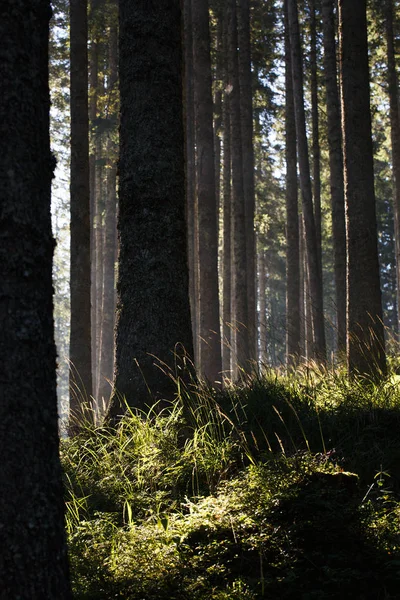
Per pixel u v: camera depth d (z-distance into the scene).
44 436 2.98
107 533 4.86
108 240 27.19
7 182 2.98
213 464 5.70
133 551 4.36
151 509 5.18
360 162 9.29
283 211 39.25
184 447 6.09
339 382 7.91
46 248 3.10
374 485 5.46
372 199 9.30
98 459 6.37
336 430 6.39
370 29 26.45
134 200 7.29
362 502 4.93
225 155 25.45
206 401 6.50
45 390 3.02
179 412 6.36
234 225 19.08
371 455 5.91
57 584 2.93
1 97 3.02
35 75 3.12
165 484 5.70
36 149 3.09
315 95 26.67
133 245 7.26
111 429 6.90
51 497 2.97
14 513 2.85
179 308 7.22
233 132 19.78
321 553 4.30
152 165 7.27
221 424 6.39
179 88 7.54
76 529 5.03
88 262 12.62
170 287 7.19
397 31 28.06
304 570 4.19
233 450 6.01
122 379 7.13
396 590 3.91
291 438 5.89
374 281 9.15
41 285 3.06
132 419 6.43
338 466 5.48
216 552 4.32
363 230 9.22
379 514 4.82
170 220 7.28
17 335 2.94
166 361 7.06
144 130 7.31
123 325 7.23
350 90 9.36
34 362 2.98
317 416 6.46
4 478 2.86
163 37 7.43
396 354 10.60
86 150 12.98
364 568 4.14
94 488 5.80
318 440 6.25
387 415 6.56
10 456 2.88
